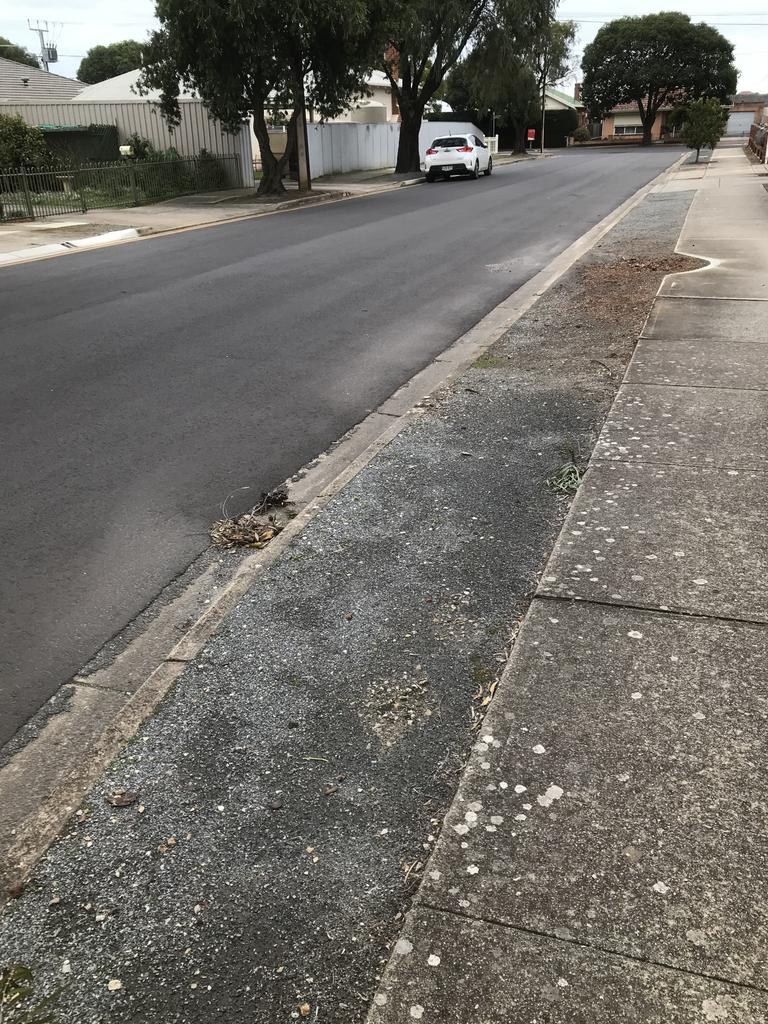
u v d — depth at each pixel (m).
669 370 6.74
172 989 2.08
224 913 2.28
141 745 2.93
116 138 30.86
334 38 24.53
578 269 11.94
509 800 2.56
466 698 3.08
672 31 73.06
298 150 26.70
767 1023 1.89
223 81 23.72
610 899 2.22
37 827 2.61
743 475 4.71
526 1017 1.94
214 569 4.28
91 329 9.27
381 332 9.05
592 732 2.82
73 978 2.12
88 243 16.70
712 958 2.05
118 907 2.31
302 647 3.43
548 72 59.88
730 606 3.46
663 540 4.04
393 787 2.69
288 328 9.25
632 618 3.43
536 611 3.53
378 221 19.20
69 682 3.45
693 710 2.89
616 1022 1.92
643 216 17.73
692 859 2.32
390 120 50.78
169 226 19.12
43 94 38.22
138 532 4.66
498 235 16.38
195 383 7.29
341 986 2.07
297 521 4.55
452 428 5.85
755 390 6.13
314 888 2.34
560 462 5.15
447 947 2.11
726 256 11.92
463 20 33.62
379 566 4.03
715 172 29.72
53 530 4.68
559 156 55.50
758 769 2.62
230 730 2.98
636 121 86.94
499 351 7.86
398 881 2.35
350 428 6.24
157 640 3.72
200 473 5.43
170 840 2.52
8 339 8.84
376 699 3.10
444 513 4.55
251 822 2.58
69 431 6.17
